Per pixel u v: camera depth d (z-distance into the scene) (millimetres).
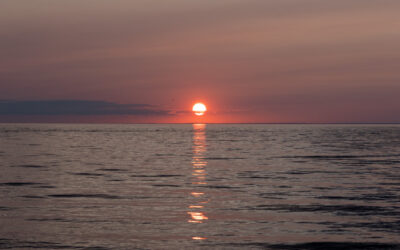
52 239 16641
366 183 31781
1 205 22781
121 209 22000
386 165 46125
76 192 27312
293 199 25047
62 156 59281
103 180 33406
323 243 16406
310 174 37781
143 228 18297
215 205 23203
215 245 16125
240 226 18719
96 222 19234
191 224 19016
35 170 40281
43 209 21828
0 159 53188
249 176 36406
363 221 19594
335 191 27984
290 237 17125
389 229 18250
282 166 45188
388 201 24375
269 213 21234
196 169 42250
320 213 21250
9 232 17516
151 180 33625
